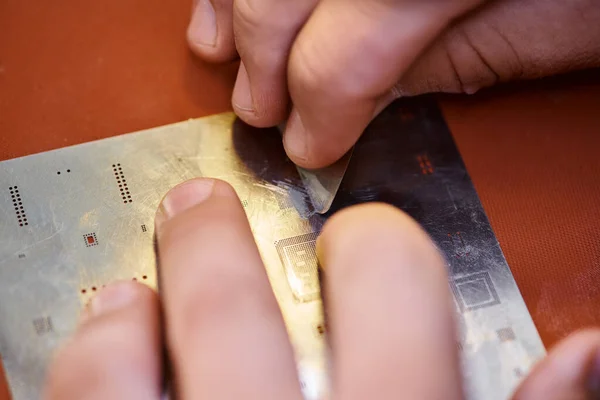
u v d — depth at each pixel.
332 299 0.19
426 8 0.19
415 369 0.18
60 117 0.22
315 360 0.20
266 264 0.21
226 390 0.18
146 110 0.22
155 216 0.20
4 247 0.20
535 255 0.21
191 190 0.20
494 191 0.22
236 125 0.22
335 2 0.20
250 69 0.21
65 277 0.20
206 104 0.22
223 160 0.22
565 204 0.22
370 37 0.19
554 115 0.23
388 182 0.22
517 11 0.21
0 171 0.21
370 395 0.17
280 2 0.20
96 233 0.21
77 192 0.21
